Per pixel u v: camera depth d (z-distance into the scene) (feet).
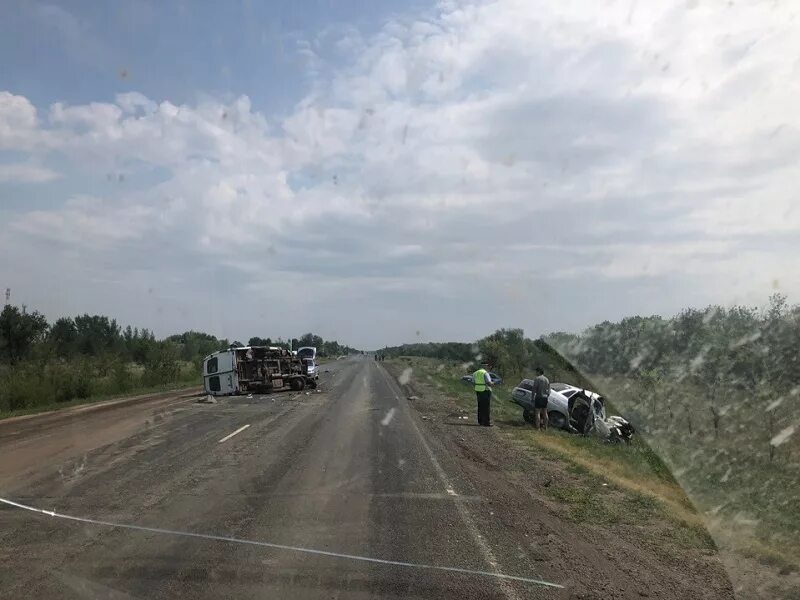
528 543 22.56
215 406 80.18
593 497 29.86
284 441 47.67
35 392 90.58
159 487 31.27
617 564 20.26
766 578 14.66
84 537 22.76
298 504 27.86
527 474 36.06
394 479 33.63
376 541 22.49
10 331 119.24
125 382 117.70
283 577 18.69
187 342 172.24
